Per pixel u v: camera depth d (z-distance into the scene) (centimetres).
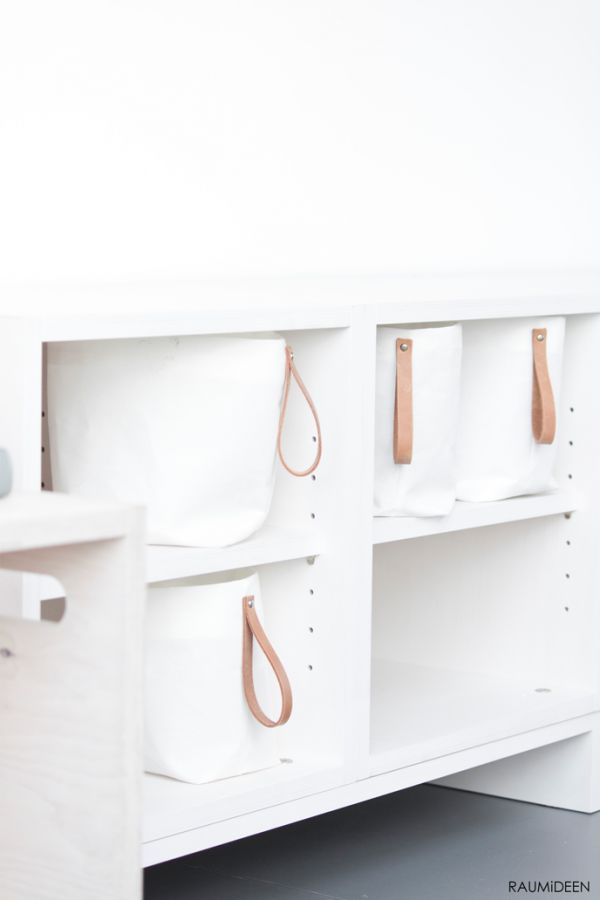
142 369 156
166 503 156
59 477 160
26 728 105
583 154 251
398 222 262
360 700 174
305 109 259
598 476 211
